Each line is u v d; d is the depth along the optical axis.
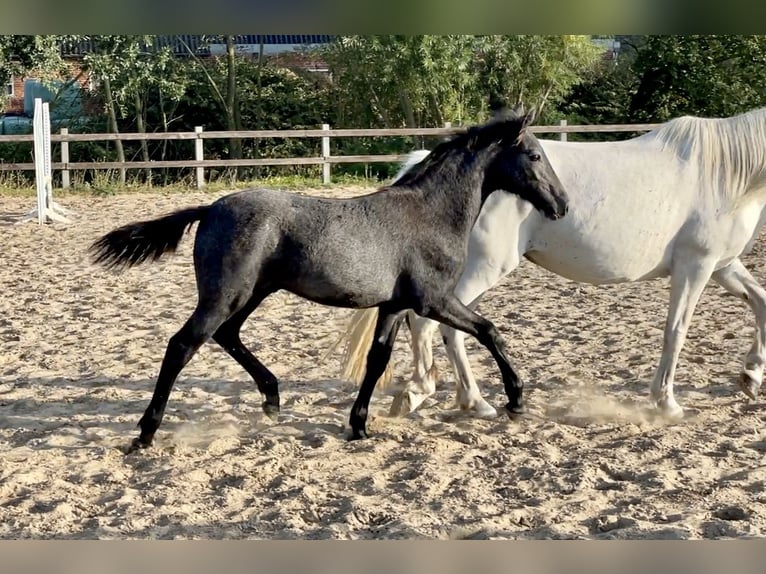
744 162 5.86
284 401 6.37
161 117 26.44
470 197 5.46
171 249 5.34
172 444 5.45
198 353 7.61
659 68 25.94
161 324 8.52
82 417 5.97
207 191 18.12
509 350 7.72
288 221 5.14
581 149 6.02
